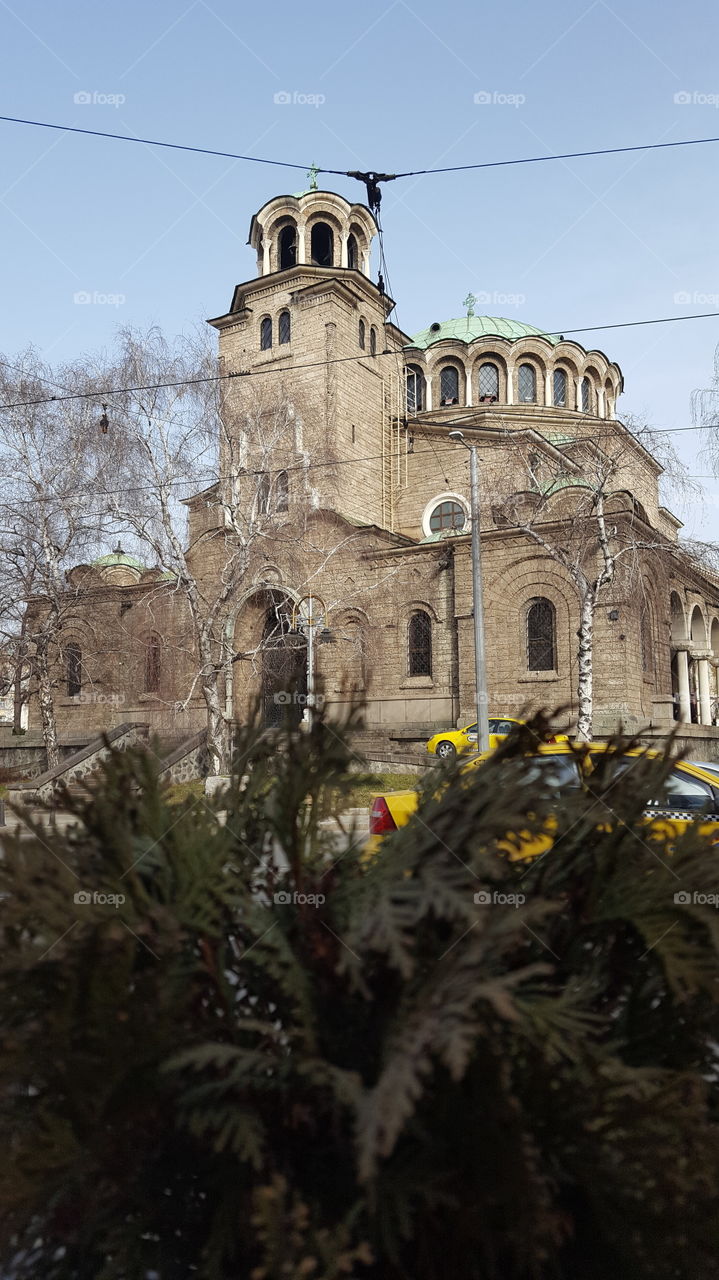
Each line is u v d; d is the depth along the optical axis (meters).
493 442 41.22
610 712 28.77
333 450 33.97
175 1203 2.02
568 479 31.95
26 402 27.97
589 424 41.44
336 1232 1.72
